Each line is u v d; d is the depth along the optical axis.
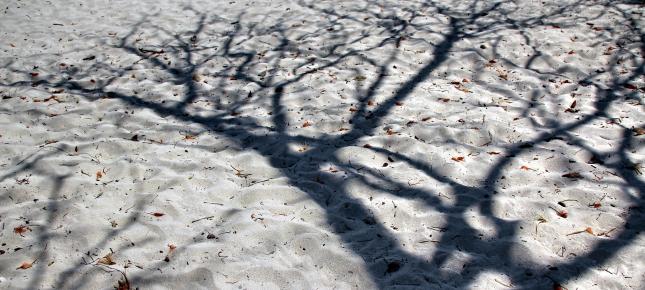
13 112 4.86
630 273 2.84
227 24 7.57
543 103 4.85
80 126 4.63
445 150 4.14
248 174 3.90
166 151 4.20
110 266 2.92
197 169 3.94
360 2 8.20
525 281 2.83
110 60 6.34
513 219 3.31
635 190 3.53
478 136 4.32
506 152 4.08
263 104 5.09
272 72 5.85
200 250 3.05
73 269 2.89
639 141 4.10
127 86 5.57
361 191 3.65
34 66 6.09
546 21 6.93
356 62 6.02
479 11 7.52
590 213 3.33
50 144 4.25
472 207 3.44
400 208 3.45
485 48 6.18
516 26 6.82
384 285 2.82
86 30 7.42
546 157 3.96
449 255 3.02
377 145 4.25
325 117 4.77
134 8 8.48
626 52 5.80
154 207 3.46
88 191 3.63
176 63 6.22
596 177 3.69
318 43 6.65
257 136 4.46
